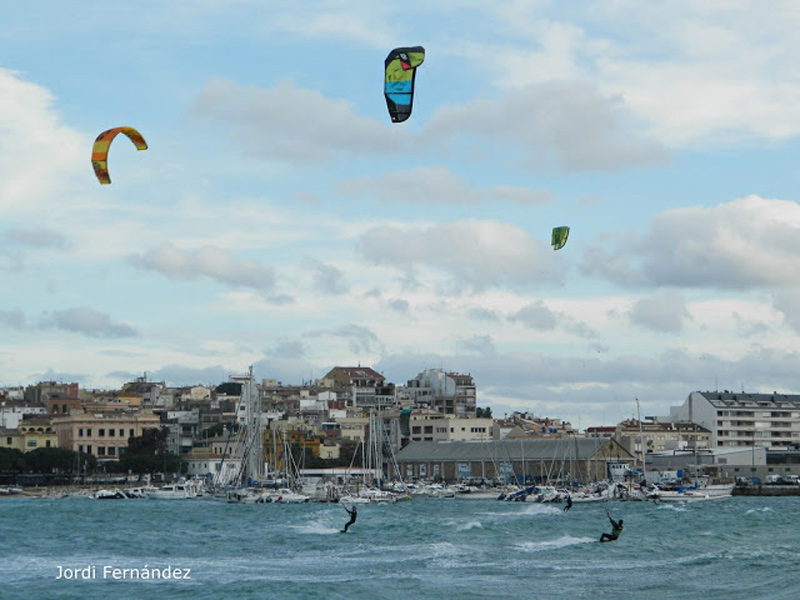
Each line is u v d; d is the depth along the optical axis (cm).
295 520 17300
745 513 19312
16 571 9888
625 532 14275
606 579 9262
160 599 8175
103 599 8194
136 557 11162
